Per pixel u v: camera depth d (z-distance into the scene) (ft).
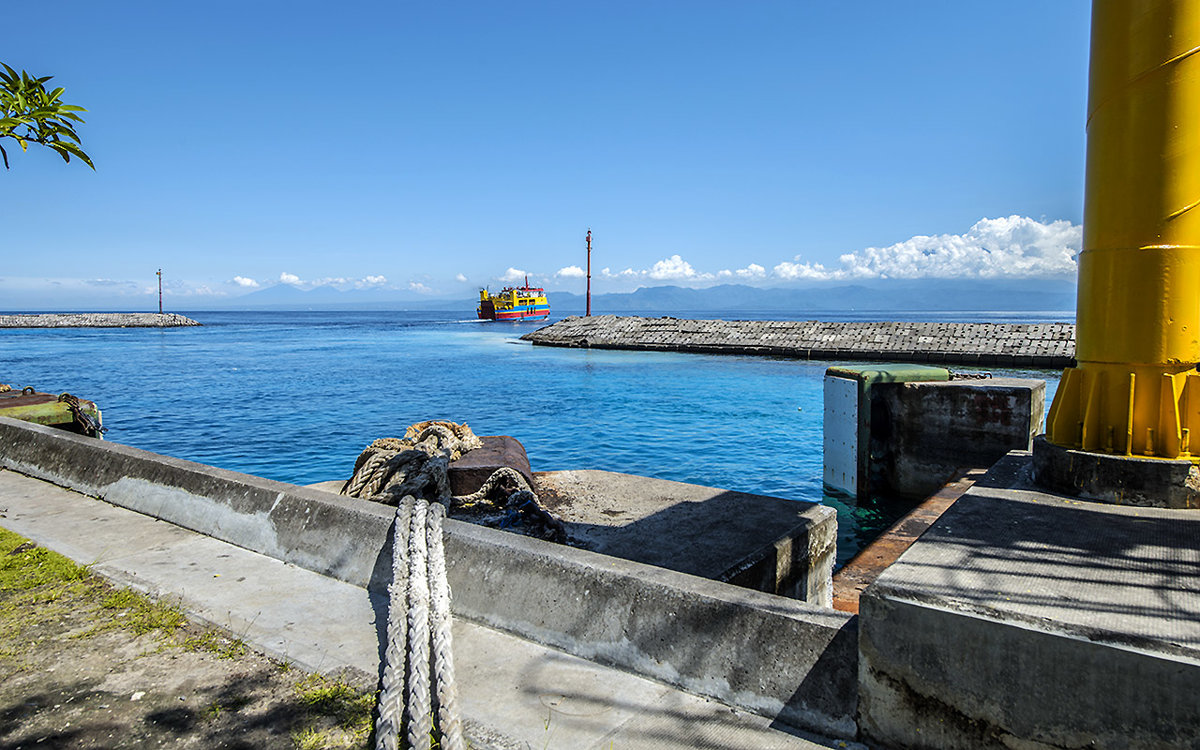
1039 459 12.92
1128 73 11.46
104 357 157.38
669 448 55.36
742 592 9.64
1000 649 7.08
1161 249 11.24
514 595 11.08
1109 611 7.07
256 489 15.57
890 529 21.04
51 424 34.01
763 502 20.51
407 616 10.28
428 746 7.84
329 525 13.83
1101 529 9.99
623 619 9.96
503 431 63.93
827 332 149.18
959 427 30.40
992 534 9.80
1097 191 12.13
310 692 9.21
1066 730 6.73
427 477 20.62
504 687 9.32
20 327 312.71
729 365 132.05
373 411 77.05
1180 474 11.00
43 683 9.45
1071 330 121.80
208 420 71.15
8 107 9.28
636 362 139.95
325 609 11.80
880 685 7.83
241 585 12.84
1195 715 6.12
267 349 190.39
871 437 33.01
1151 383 11.60
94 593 12.52
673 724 8.44
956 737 7.34
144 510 17.33
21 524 16.60
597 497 21.53
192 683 9.46
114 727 8.47
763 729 8.32
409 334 292.81
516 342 217.56
